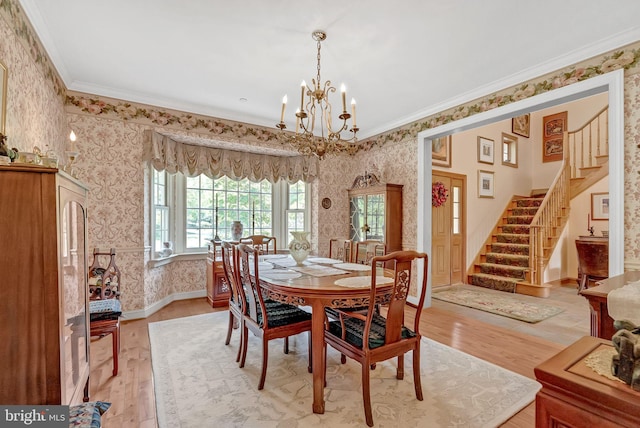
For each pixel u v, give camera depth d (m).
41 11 2.05
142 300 3.50
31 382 1.12
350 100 3.55
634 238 2.27
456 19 2.13
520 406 1.87
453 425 1.69
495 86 3.12
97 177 3.28
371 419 1.69
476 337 3.02
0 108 1.61
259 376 2.22
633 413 0.66
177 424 1.68
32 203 1.12
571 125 6.58
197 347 2.70
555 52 2.54
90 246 3.23
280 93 3.42
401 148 4.32
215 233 4.59
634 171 2.27
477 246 5.94
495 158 6.30
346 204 5.21
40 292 1.13
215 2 1.97
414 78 3.02
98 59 2.69
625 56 2.30
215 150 4.36
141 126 3.54
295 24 2.20
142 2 1.97
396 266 1.78
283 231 5.14
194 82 3.15
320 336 1.84
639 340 0.72
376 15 2.09
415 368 1.94
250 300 2.24
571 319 3.59
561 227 5.38
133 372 2.27
